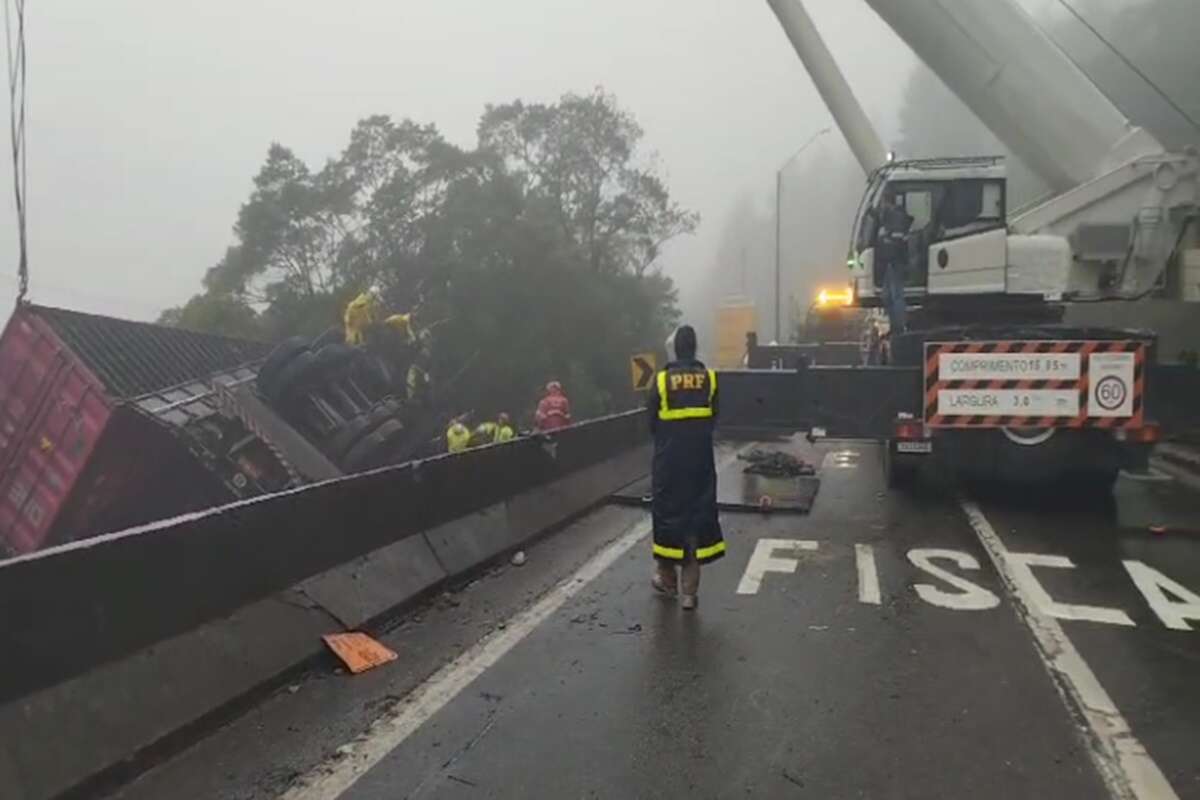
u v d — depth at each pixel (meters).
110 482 15.84
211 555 4.81
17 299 15.38
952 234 12.46
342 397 17.97
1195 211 11.16
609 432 12.27
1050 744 4.32
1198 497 11.08
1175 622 6.20
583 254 49.34
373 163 44.88
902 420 10.40
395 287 42.88
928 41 12.59
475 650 5.61
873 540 8.73
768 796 3.83
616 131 51.72
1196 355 11.03
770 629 6.05
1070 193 11.52
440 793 3.84
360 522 6.30
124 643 4.20
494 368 41.16
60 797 3.60
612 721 4.56
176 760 4.10
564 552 8.38
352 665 5.21
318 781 3.93
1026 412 10.01
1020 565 7.74
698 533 6.55
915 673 5.23
